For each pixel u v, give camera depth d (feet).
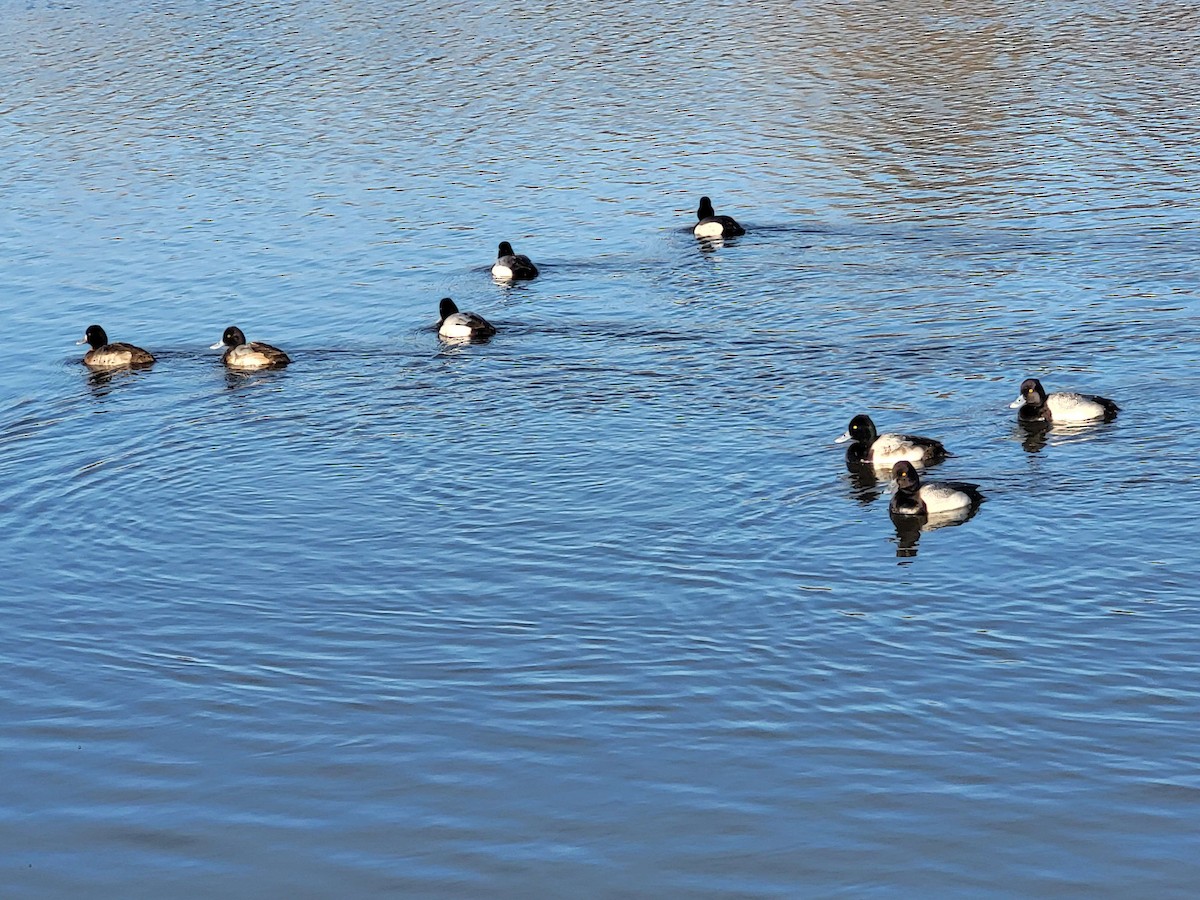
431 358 116.47
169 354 120.26
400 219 155.33
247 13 261.44
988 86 196.85
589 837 60.49
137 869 59.77
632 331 120.26
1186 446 92.89
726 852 59.21
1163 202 146.00
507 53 227.61
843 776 63.41
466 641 75.31
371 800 63.46
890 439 92.53
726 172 166.30
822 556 82.12
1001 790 61.98
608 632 75.51
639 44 230.27
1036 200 149.89
